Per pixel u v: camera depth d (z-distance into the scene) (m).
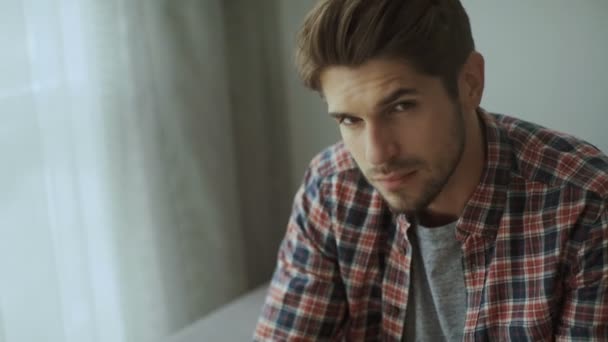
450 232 0.91
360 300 1.03
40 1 1.21
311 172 1.08
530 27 1.24
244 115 1.74
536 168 0.89
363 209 1.00
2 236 1.18
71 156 1.27
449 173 0.81
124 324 1.43
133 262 1.44
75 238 1.29
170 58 1.49
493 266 0.89
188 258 1.57
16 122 1.18
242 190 1.80
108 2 1.33
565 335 0.84
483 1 1.29
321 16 0.74
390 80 0.73
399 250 0.97
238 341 1.24
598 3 1.16
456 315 0.94
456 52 0.77
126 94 1.39
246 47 1.69
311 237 1.05
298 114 1.68
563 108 1.24
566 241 0.84
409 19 0.72
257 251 1.83
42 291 1.24
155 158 1.46
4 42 1.15
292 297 1.03
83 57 1.30
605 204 0.82
